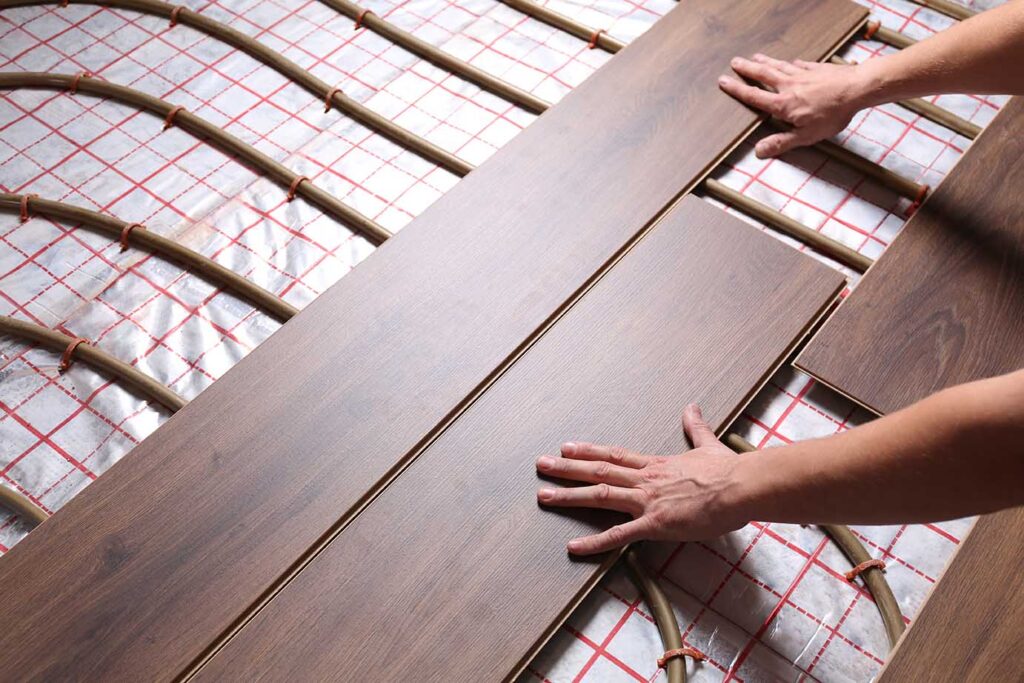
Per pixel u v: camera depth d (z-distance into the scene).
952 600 1.33
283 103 2.06
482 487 1.44
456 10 2.27
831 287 1.70
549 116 1.96
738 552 1.44
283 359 1.57
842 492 1.10
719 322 1.65
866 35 2.20
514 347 1.60
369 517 1.41
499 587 1.35
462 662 1.28
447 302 1.65
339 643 1.29
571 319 1.64
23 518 1.46
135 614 1.31
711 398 1.55
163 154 1.96
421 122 2.03
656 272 1.71
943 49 1.69
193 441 1.47
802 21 2.15
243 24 2.23
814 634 1.36
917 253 1.73
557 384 1.56
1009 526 1.39
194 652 1.28
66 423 1.56
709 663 1.33
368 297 1.66
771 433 1.58
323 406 1.52
